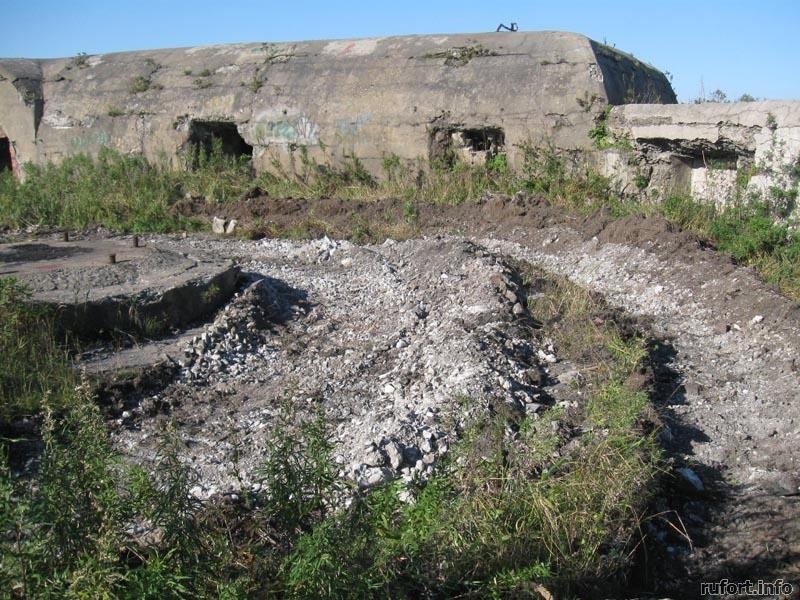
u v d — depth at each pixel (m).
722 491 4.94
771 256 8.70
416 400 5.45
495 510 3.91
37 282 7.09
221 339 6.70
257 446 5.08
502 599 3.57
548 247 10.17
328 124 13.97
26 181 14.29
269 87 14.62
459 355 5.98
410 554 3.53
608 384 5.25
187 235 11.22
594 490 4.21
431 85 13.41
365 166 13.81
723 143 10.31
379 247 10.16
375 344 6.84
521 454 4.48
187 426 5.43
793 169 9.32
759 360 6.56
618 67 13.38
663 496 4.75
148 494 3.49
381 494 3.85
